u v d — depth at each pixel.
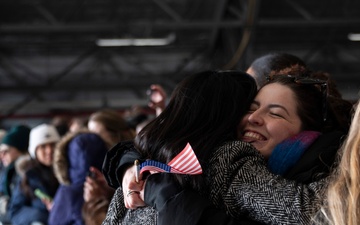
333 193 0.97
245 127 1.32
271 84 1.37
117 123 2.74
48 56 11.95
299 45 11.55
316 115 1.35
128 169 1.26
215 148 1.21
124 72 12.23
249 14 7.21
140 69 11.81
